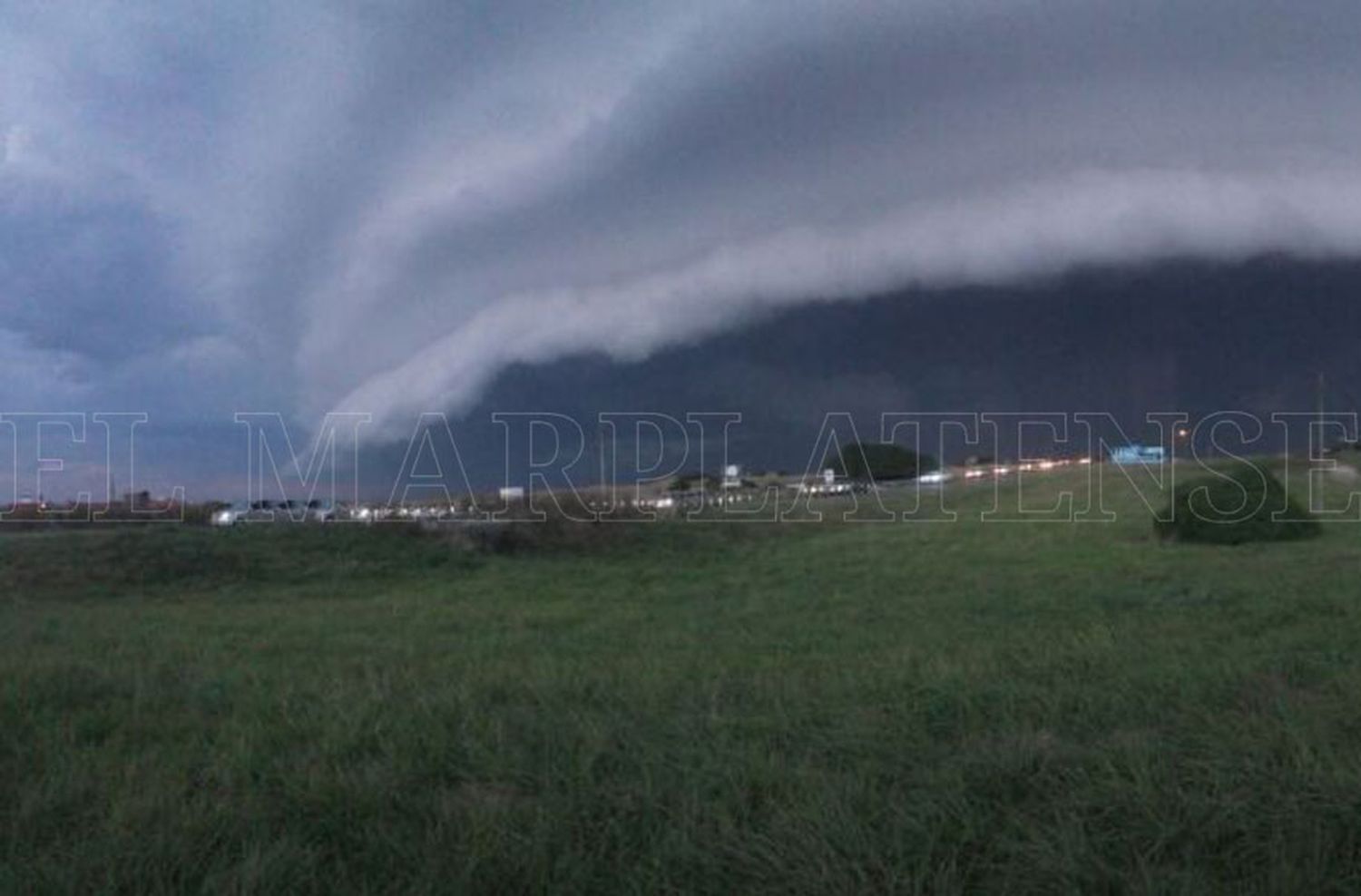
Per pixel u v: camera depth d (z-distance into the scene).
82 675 9.92
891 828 5.61
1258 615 12.49
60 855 5.58
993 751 6.55
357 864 5.59
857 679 9.02
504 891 5.26
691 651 11.38
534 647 12.04
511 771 6.66
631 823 5.91
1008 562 21.19
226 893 5.17
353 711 8.02
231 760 6.97
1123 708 7.63
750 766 6.53
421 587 20.22
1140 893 4.98
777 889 5.24
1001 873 5.31
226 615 15.97
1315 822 5.44
